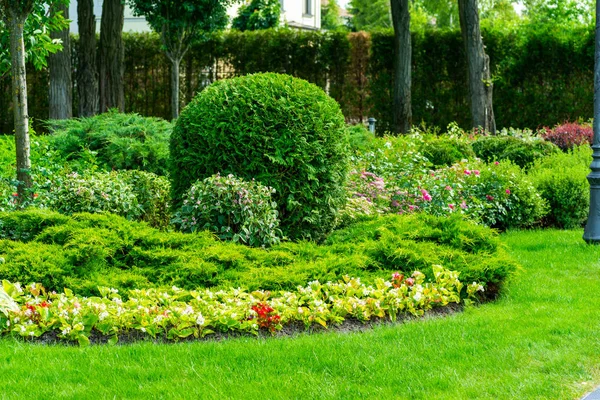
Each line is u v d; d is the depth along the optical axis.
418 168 11.14
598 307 6.39
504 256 7.23
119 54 19.48
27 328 5.28
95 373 4.53
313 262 6.90
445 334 5.48
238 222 7.45
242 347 5.05
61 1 10.00
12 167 11.18
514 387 4.39
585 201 11.74
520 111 23.00
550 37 22.53
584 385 4.51
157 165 12.14
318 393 4.25
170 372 4.56
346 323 5.82
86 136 12.56
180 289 6.11
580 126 18.31
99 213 8.12
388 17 65.38
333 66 23.55
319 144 8.01
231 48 23.52
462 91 23.25
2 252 6.64
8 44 9.55
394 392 4.32
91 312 5.44
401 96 22.20
